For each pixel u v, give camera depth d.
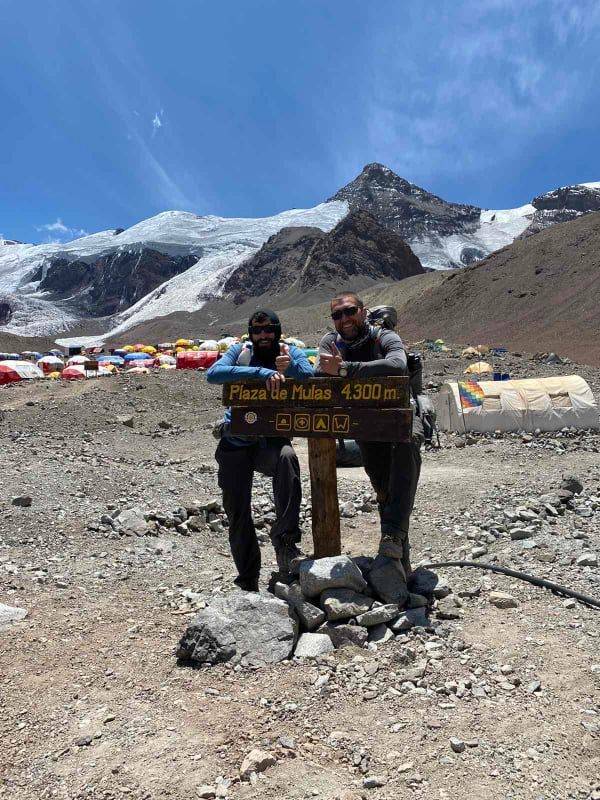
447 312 156.88
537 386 19.69
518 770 3.08
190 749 3.32
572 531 7.11
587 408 19.17
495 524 7.61
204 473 12.40
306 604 4.64
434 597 5.23
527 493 9.52
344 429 4.67
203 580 6.12
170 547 7.35
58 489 9.55
